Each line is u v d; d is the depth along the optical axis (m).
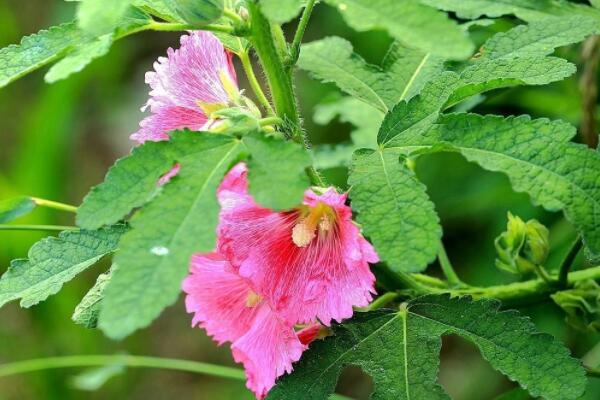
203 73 0.87
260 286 0.83
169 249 0.76
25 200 0.96
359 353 0.85
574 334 1.25
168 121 0.88
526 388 0.82
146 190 0.79
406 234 0.78
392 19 0.74
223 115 0.83
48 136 1.74
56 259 0.89
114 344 1.77
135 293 0.75
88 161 2.10
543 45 0.91
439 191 1.36
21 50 0.82
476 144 0.82
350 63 0.96
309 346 0.85
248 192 0.77
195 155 0.79
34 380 1.69
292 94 0.85
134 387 1.85
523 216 1.29
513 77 0.85
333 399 1.08
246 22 0.83
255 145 0.78
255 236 0.83
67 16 2.07
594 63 1.09
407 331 0.85
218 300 0.85
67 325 1.67
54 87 1.75
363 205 0.80
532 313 1.26
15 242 1.63
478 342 0.84
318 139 1.71
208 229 0.76
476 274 1.39
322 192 0.83
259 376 0.83
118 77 2.08
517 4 0.95
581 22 0.91
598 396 1.22
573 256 0.94
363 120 1.15
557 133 0.81
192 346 1.90
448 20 0.74
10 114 2.11
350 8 0.75
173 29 0.82
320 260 0.83
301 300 0.83
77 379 1.20
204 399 1.85
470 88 0.84
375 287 0.93
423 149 0.82
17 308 1.76
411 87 0.94
